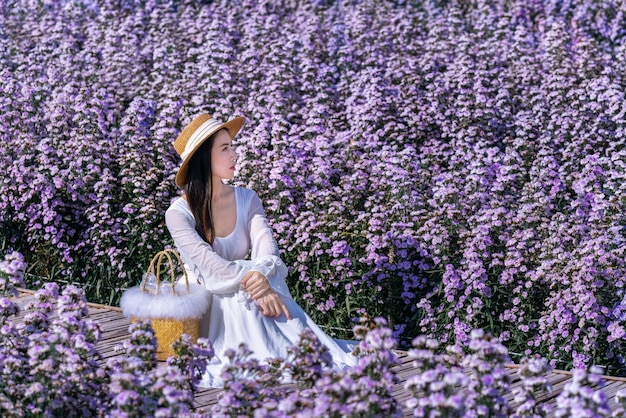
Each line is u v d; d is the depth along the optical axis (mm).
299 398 3254
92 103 8273
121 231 7387
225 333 4777
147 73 10539
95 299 7215
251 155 7641
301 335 3695
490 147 8695
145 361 3783
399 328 6535
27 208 7508
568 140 8688
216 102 9148
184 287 4891
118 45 11062
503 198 7406
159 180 8023
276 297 4727
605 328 5891
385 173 7359
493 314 6328
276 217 7156
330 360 3688
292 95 9312
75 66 9938
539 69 9953
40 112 8617
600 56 10297
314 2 12852
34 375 3707
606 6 12070
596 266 6020
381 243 6578
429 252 6699
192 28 11211
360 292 6566
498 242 6824
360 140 8438
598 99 8703
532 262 6527
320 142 7703
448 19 11242
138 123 8305
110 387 3619
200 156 4871
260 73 9828
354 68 10164
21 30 12078
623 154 7797
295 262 6727
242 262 4797
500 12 12078
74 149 7902
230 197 5008
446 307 6395
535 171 7789
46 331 4176
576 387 3193
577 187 7527
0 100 8445
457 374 3250
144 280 4895
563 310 5898
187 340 3836
